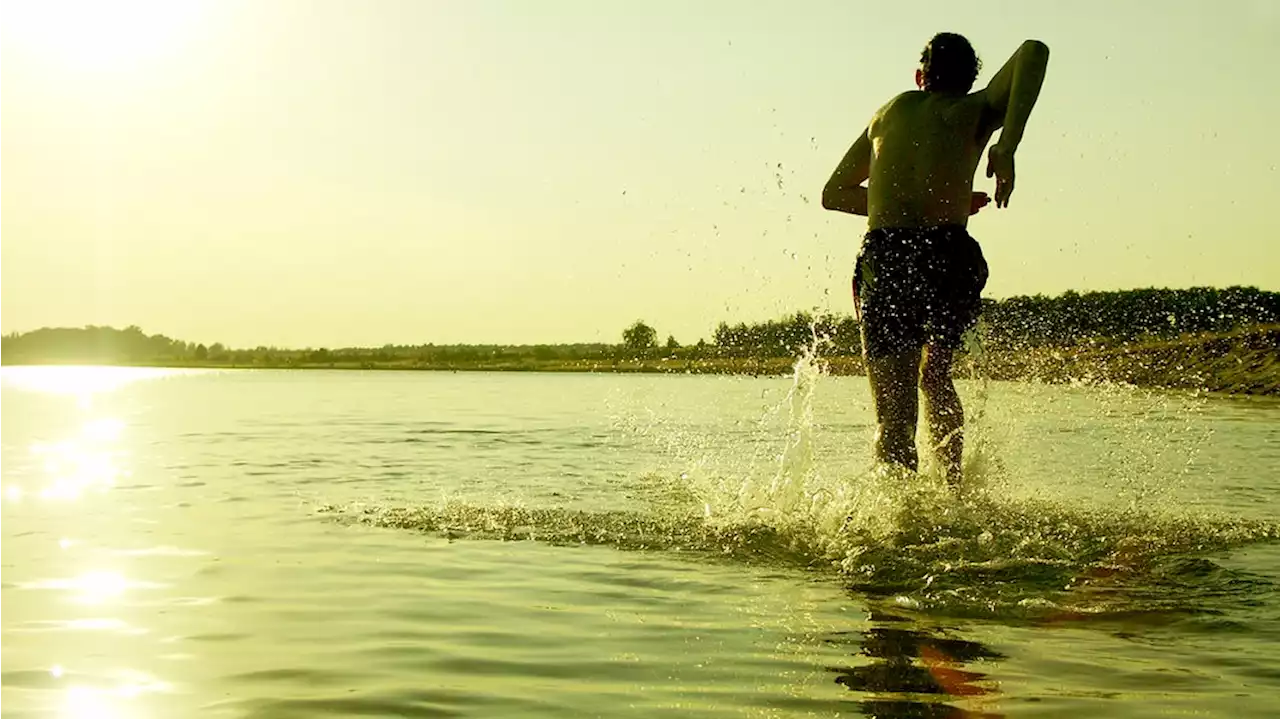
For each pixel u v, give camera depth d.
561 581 3.50
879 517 4.38
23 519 4.80
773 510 4.70
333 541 4.23
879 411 5.25
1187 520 4.46
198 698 2.38
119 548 4.10
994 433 6.06
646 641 2.79
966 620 2.96
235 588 3.44
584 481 5.93
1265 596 3.18
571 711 2.27
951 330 5.20
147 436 9.62
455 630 2.93
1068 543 3.95
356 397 18.66
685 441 8.53
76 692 2.43
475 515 4.77
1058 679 2.42
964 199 5.24
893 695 2.33
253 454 7.76
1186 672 2.47
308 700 2.37
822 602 3.18
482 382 27.69
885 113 5.46
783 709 2.25
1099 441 8.27
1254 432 9.13
